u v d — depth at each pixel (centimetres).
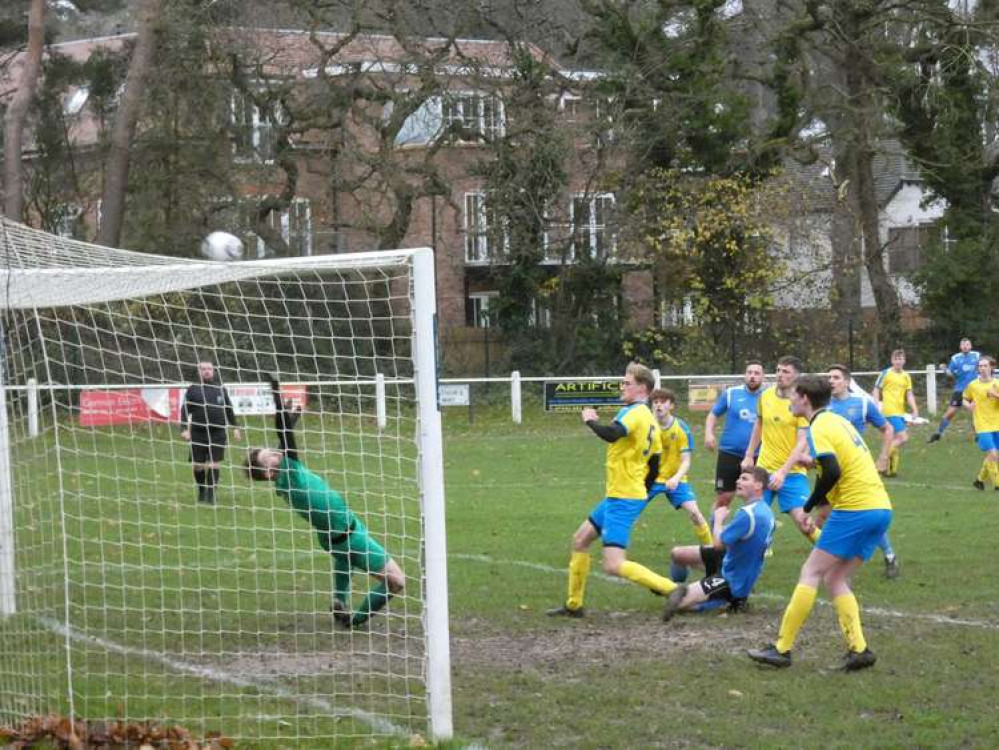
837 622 1201
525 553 1630
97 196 4566
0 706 933
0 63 4453
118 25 4947
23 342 1639
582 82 4544
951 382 4541
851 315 4756
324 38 4403
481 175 4444
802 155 4744
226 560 1532
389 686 964
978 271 4728
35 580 1280
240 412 1395
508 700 948
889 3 4609
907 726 868
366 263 882
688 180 4666
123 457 1406
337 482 2064
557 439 3322
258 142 4441
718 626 1195
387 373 2647
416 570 1444
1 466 1132
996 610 1245
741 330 4694
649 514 1991
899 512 1952
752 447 1481
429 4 4219
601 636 1160
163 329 1773
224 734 862
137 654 1087
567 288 4841
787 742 834
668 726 871
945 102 4566
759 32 4759
